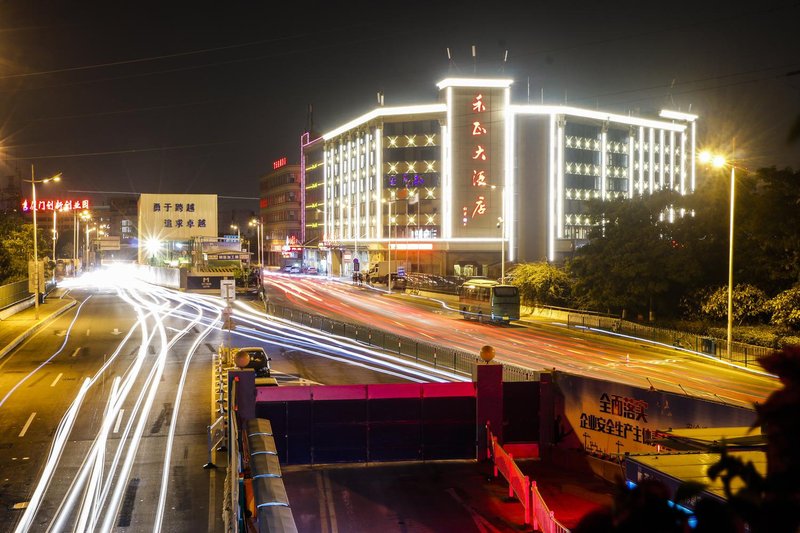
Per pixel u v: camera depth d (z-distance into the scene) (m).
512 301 52.75
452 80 100.94
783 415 1.78
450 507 15.28
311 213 145.38
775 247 40.38
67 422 23.31
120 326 50.34
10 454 19.67
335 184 128.38
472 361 31.56
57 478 17.62
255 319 55.69
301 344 42.06
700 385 29.28
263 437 10.05
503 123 101.50
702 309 44.78
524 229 102.62
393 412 18.58
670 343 41.31
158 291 82.75
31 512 15.30
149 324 51.62
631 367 34.06
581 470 17.81
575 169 106.31
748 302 41.94
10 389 28.72
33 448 20.27
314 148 142.12
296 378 30.78
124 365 34.66
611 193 110.12
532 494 14.02
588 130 108.25
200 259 81.06
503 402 18.83
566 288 60.09
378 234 107.25
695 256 47.31
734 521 1.78
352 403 18.42
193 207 104.75
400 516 14.77
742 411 14.06
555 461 18.58
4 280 62.91
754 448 6.21
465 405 18.88
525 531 13.80
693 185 123.06
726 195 46.28
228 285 31.20
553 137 103.56
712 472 1.93
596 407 17.66
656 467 7.99
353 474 17.64
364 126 113.06
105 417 24.00
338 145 126.69
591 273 51.97
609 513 1.84
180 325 51.19
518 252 102.38
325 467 18.16
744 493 1.81
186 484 17.12
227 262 79.50
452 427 18.80
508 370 23.56
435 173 104.12
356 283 98.94
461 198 101.25
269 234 169.62
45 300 67.88
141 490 16.73
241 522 9.30
